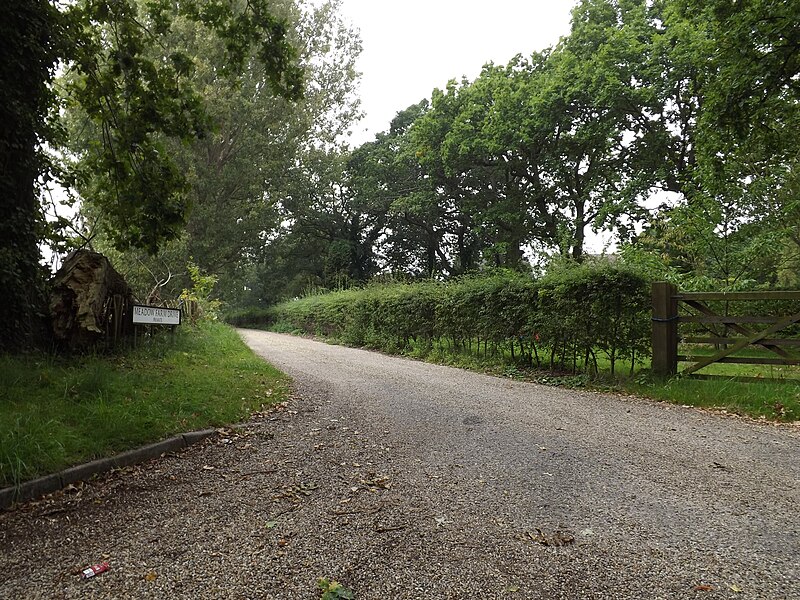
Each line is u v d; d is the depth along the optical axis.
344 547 3.06
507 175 27.78
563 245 12.08
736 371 8.76
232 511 3.61
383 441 5.38
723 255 14.67
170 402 5.96
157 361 8.77
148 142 9.88
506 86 24.42
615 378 8.73
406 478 4.26
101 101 10.05
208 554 2.99
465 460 4.72
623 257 12.72
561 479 4.21
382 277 23.28
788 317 7.48
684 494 3.88
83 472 4.12
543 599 2.53
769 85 11.16
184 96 10.09
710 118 12.12
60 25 8.46
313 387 8.70
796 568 2.80
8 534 3.24
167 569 2.82
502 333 11.04
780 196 15.09
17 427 4.29
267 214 35.25
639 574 2.75
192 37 27.52
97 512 3.58
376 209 41.69
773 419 6.23
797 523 3.38
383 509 3.62
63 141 8.80
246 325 43.88
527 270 11.32
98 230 11.16
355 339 18.84
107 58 10.23
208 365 9.34
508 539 3.16
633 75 20.72
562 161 23.58
